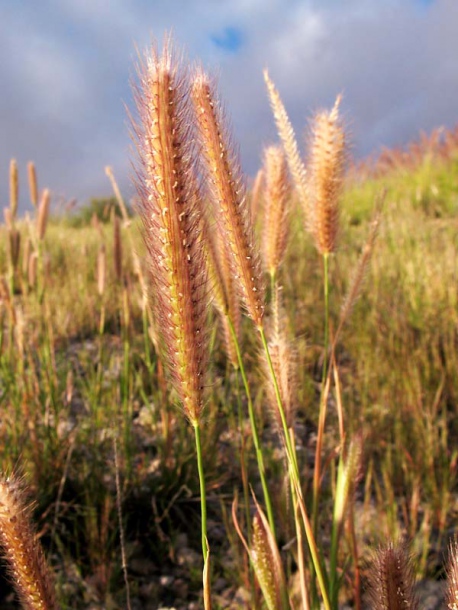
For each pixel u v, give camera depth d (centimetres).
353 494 191
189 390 127
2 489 120
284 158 201
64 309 566
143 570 300
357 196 1216
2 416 353
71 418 408
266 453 379
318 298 611
